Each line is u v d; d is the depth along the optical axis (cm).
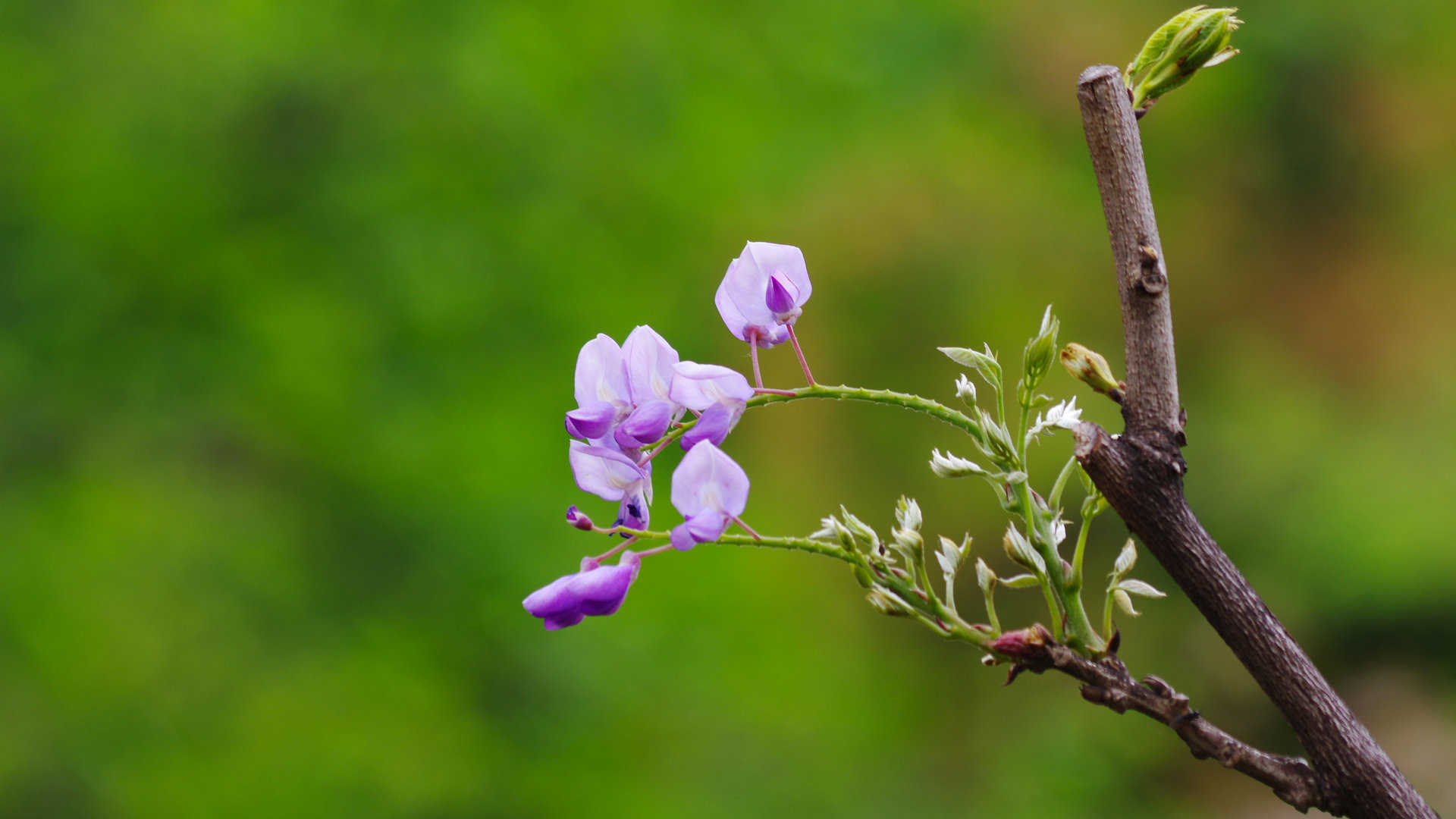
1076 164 585
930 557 430
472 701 474
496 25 618
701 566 498
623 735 466
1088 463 124
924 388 461
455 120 591
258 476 523
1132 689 125
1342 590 508
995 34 652
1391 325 589
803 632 491
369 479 514
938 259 484
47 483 512
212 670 459
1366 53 627
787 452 472
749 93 681
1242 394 559
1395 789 123
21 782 425
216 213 564
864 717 472
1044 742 462
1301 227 615
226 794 428
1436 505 515
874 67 695
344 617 491
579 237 588
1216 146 620
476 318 555
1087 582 441
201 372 539
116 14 595
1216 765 455
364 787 434
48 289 548
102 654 455
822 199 536
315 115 573
